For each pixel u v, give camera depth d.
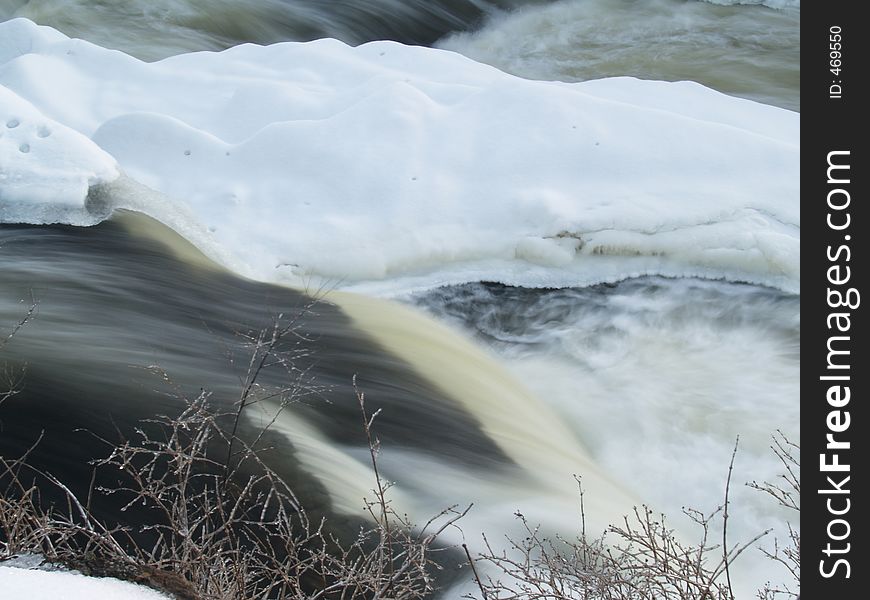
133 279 11.10
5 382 8.00
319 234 13.16
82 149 13.13
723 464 10.00
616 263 13.22
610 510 8.70
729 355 11.70
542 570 5.93
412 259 13.04
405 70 17.23
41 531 4.87
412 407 9.59
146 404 8.09
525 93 15.16
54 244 11.66
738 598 8.09
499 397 10.68
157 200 13.25
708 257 13.03
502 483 8.61
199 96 16.67
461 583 6.77
